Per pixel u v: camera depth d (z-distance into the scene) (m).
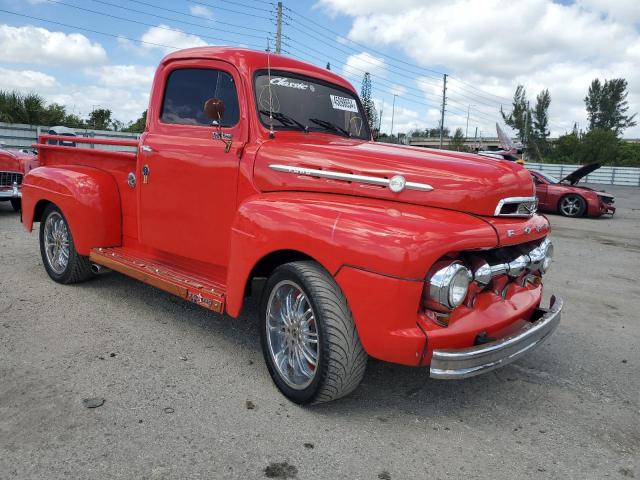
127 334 3.86
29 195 5.09
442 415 2.99
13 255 6.05
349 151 3.09
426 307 2.58
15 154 9.01
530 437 2.81
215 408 2.88
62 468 2.30
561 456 2.64
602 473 2.52
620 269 7.43
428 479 2.39
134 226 4.44
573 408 3.17
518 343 2.78
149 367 3.34
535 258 3.14
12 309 4.23
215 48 3.74
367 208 2.76
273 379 3.09
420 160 2.94
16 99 20.12
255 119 3.41
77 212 4.48
